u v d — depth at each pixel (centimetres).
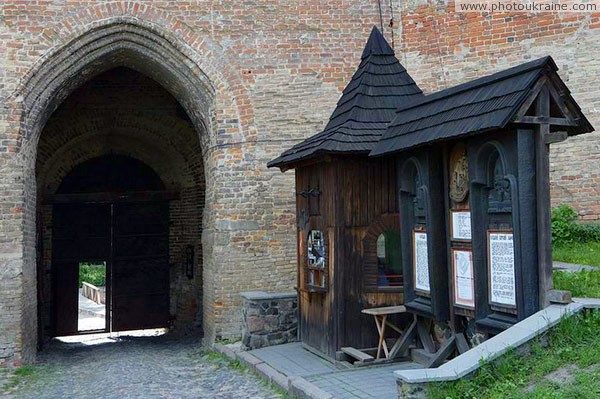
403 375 470
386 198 767
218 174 1074
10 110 1008
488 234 557
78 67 1073
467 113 567
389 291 758
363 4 1136
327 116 1106
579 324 503
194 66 1085
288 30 1111
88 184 1527
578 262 832
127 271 1545
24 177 1015
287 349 880
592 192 992
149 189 1562
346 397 588
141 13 1066
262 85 1095
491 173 556
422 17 1122
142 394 755
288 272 1075
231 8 1098
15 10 1022
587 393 422
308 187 834
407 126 668
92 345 1366
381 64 835
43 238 1481
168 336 1456
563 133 505
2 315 976
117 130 1473
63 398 772
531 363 479
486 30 1072
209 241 1107
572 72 1010
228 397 707
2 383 873
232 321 1050
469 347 606
